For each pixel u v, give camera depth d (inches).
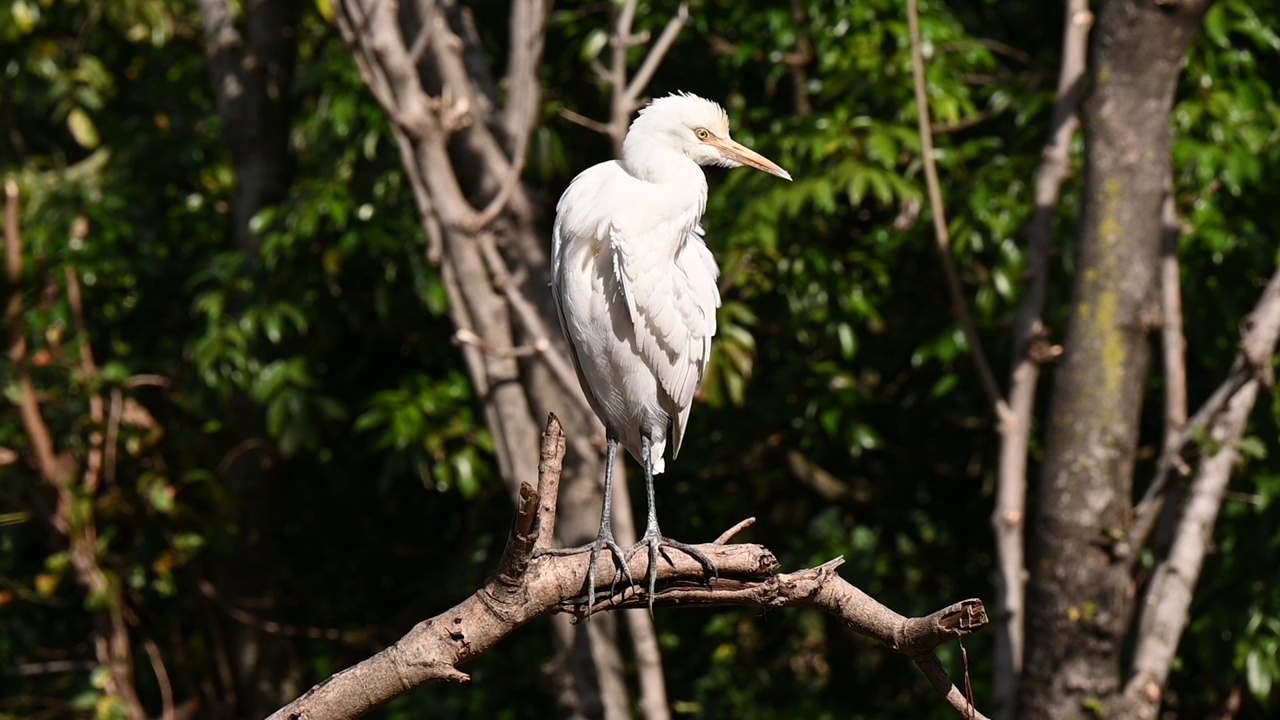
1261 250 390.3
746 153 265.4
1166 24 333.7
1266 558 410.0
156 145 578.2
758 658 585.0
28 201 582.6
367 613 609.6
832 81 429.4
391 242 457.4
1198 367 465.1
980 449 523.2
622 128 372.2
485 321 374.3
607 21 475.8
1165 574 346.9
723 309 413.1
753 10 449.4
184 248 596.7
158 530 547.2
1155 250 339.9
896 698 581.9
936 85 417.4
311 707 183.3
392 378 581.9
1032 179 417.1
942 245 360.5
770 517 553.0
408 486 589.3
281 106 560.4
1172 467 339.6
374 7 358.3
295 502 613.6
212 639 577.3
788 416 466.3
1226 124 407.2
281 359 501.0
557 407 397.7
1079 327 340.5
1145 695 339.3
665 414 269.4
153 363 538.3
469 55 435.8
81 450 515.8
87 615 617.9
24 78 623.8
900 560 548.1
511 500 383.2
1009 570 354.3
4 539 600.1
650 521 260.7
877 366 482.9
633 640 358.3
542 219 433.7
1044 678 339.3
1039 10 514.0
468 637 184.7
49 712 534.9
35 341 518.9
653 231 252.7
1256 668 399.9
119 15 585.0
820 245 440.1
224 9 557.0
